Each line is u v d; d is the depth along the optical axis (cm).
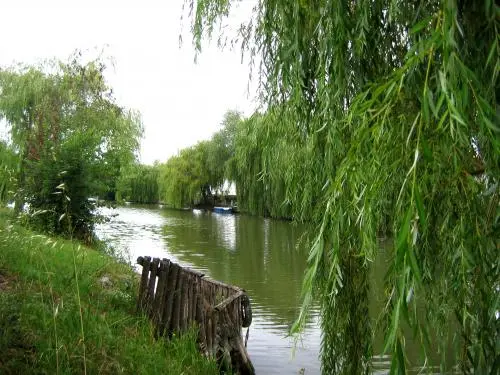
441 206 305
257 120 473
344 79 345
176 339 631
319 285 379
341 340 437
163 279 713
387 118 266
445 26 217
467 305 288
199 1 459
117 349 520
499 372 265
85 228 1428
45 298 589
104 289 793
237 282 1422
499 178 266
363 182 271
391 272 257
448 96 210
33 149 1395
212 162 4512
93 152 1430
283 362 782
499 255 273
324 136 397
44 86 1839
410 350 489
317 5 369
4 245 745
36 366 408
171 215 4497
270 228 3036
